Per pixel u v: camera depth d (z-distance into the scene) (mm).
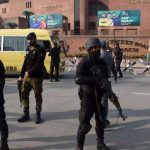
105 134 8695
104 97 7961
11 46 20984
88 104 6898
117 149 7582
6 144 7246
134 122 9891
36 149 7535
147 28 77188
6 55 20969
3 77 7133
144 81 19969
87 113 6922
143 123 9797
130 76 23047
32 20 74000
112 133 8797
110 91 7148
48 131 8938
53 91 15500
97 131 7316
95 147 7680
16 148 7582
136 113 11031
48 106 12062
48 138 8344
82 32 83375
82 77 6836
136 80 20484
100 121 7219
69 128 9234
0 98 7074
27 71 9461
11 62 20969
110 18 69250
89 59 6895
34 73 9445
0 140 7773
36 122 9680
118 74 24203
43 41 20438
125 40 51969
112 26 69188
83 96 6949
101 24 69750
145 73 25359
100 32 70000
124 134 8719
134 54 51719
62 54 21547
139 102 12930
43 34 20547
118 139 8305
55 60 19094
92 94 6895
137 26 68562
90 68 6852
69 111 11273
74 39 55406
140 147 7730
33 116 10461
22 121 9828
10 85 17547
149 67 25812
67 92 15234
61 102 12812
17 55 20891
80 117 6973
